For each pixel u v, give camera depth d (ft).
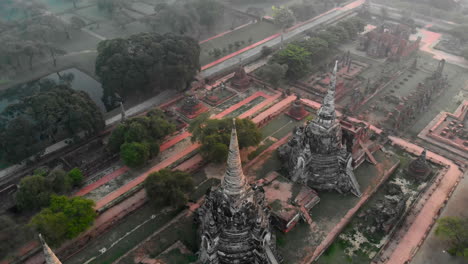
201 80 414.21
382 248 226.99
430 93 378.94
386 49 479.00
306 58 425.28
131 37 395.96
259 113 358.84
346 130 273.54
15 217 259.80
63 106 312.29
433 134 334.65
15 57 438.81
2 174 298.15
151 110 329.52
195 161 298.76
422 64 466.70
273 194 243.19
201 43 525.75
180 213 249.55
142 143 288.92
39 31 490.08
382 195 264.52
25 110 310.65
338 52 499.51
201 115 314.96
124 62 367.86
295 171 260.62
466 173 291.99
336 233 231.71
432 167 295.07
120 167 298.56
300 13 606.55
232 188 186.39
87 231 238.89
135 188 276.41
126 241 233.35
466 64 467.11
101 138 333.21
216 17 556.92
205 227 201.05
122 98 394.11
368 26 593.01
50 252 125.59
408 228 242.37
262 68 424.46
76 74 455.22
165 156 308.60
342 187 261.24
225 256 199.00
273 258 197.16
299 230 232.32
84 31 574.15
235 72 408.46
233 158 176.86
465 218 250.16
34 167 302.04
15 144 292.40
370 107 377.91
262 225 196.44
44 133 316.81
